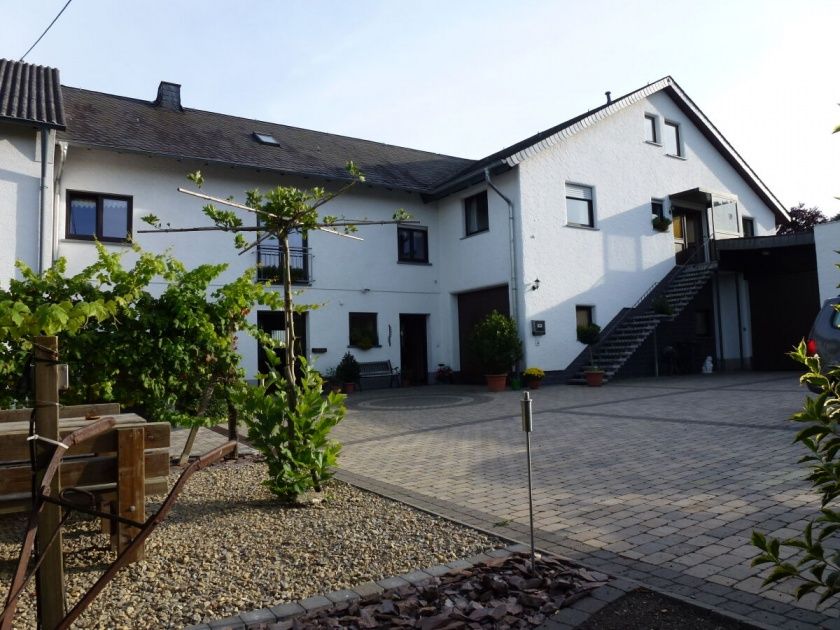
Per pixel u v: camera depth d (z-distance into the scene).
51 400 2.36
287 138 19.70
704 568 3.64
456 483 6.07
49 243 12.59
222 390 6.96
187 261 15.60
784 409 10.09
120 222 14.85
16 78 14.45
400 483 6.17
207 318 6.50
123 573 3.77
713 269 19.78
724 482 5.59
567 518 4.74
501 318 16.56
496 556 3.92
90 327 5.93
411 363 20.20
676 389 14.33
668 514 4.73
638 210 20.11
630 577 3.54
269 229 5.95
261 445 5.45
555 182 18.06
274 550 4.16
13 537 4.61
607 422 9.66
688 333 19.81
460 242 19.52
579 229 18.52
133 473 3.78
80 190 14.25
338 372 17.52
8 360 5.30
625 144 20.00
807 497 4.98
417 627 2.95
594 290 18.66
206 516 5.04
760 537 2.22
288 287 5.98
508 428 9.55
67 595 3.45
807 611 3.05
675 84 21.27
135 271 6.30
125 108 17.33
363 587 3.47
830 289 16.11
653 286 20.19
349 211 18.62
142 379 6.08
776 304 21.14
